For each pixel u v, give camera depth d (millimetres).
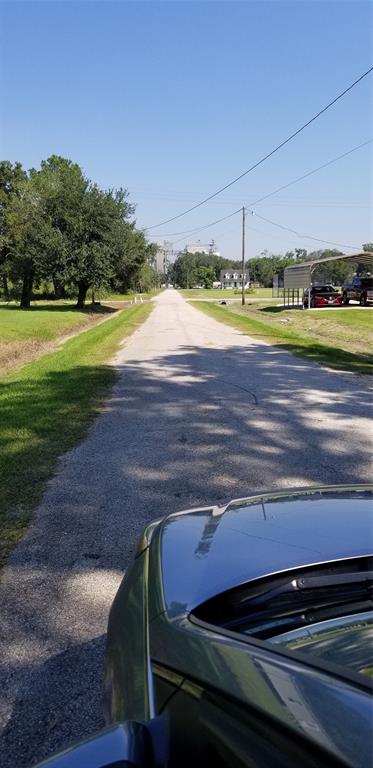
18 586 3727
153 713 1540
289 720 1149
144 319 32438
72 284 41688
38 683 2816
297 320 30609
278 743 1137
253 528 2186
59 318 32125
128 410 8914
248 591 1836
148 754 1372
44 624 3305
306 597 1849
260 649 1483
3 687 2795
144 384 11242
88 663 2959
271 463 6223
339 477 5723
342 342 20531
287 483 5551
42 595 3609
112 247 40812
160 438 7293
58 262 39500
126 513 4875
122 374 12477
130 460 6367
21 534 4488
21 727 2533
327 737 1075
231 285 191000
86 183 40906
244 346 17953
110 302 66250
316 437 7289
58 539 4395
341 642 1587
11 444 6914
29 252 40188
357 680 1255
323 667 1343
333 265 97562
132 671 1750
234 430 7672
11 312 37906
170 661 1584
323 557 1964
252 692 1281
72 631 3230
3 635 3209
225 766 1234
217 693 1349
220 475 5840
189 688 1446
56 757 1410
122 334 22562
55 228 40531
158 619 1788
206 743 1310
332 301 40000
